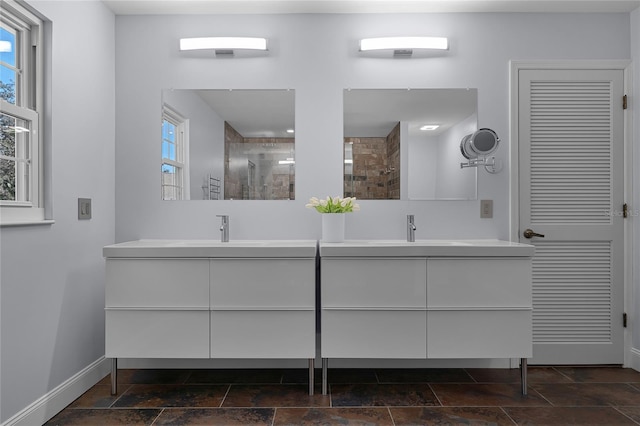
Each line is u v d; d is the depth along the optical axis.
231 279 2.25
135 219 2.75
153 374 2.62
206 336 2.24
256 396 2.30
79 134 2.32
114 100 2.74
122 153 2.75
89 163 2.43
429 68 2.75
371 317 2.25
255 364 2.70
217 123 2.76
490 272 2.25
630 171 2.72
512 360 2.70
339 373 2.63
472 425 1.99
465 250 2.24
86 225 2.40
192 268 2.24
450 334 2.25
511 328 2.25
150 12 2.72
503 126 2.75
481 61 2.75
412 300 2.25
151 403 2.22
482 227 2.75
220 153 2.76
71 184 2.24
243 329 2.25
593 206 2.74
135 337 2.24
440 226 2.76
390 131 2.75
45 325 2.03
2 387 1.76
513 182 2.73
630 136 2.72
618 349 2.73
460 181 2.76
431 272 2.25
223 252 2.23
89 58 2.42
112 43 2.71
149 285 2.24
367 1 2.59
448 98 2.75
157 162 2.76
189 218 2.77
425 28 2.75
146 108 2.76
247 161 2.76
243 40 2.67
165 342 2.24
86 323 2.39
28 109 1.96
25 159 1.96
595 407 2.17
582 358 2.73
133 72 2.75
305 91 2.76
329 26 2.75
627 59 2.72
